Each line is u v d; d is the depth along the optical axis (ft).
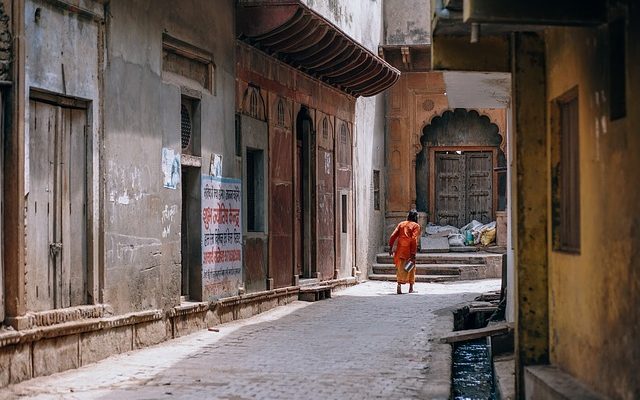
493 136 98.32
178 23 45.01
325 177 71.87
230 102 51.90
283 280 61.77
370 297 67.26
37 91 33.32
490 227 93.09
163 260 43.24
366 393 29.50
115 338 38.01
